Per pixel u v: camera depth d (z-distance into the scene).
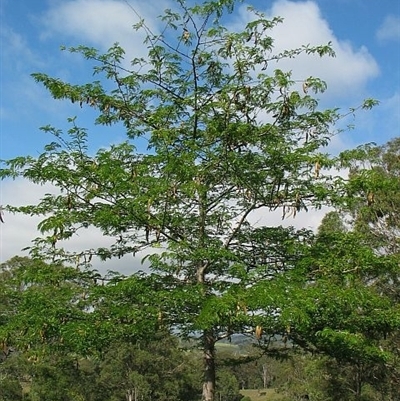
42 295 8.73
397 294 21.77
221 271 10.16
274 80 9.00
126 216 8.94
